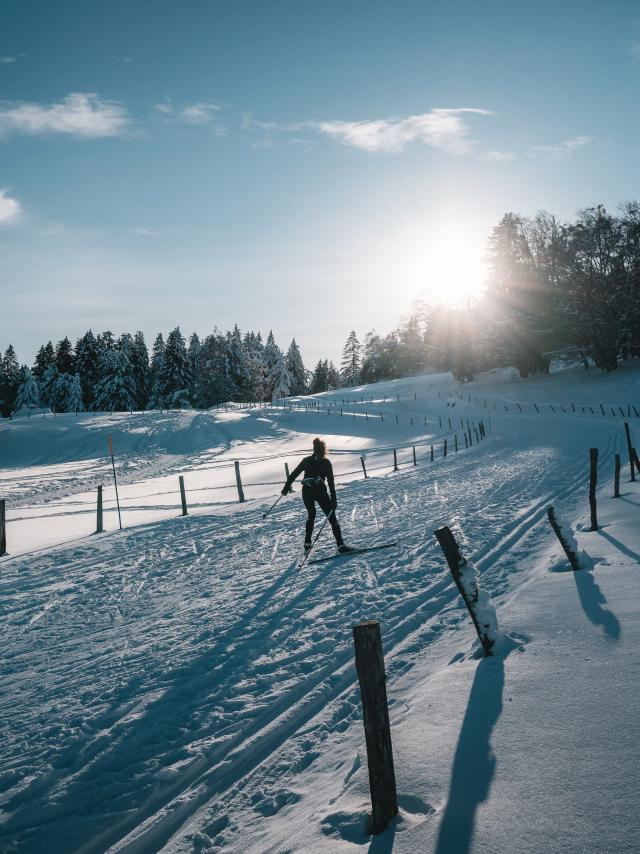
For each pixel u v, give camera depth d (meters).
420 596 6.16
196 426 57.81
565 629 4.30
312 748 3.38
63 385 89.44
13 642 5.88
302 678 4.38
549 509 6.23
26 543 11.41
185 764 3.35
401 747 3.04
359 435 48.56
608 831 2.13
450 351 86.88
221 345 105.38
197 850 2.62
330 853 2.32
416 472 20.89
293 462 31.72
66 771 3.39
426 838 2.27
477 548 8.10
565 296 63.78
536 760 2.67
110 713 4.08
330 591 6.68
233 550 9.51
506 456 23.86
